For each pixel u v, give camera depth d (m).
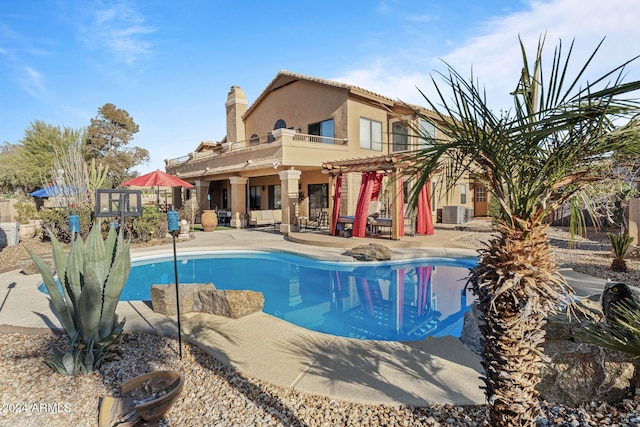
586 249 12.52
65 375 4.53
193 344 5.54
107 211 5.47
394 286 10.59
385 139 21.88
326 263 12.91
